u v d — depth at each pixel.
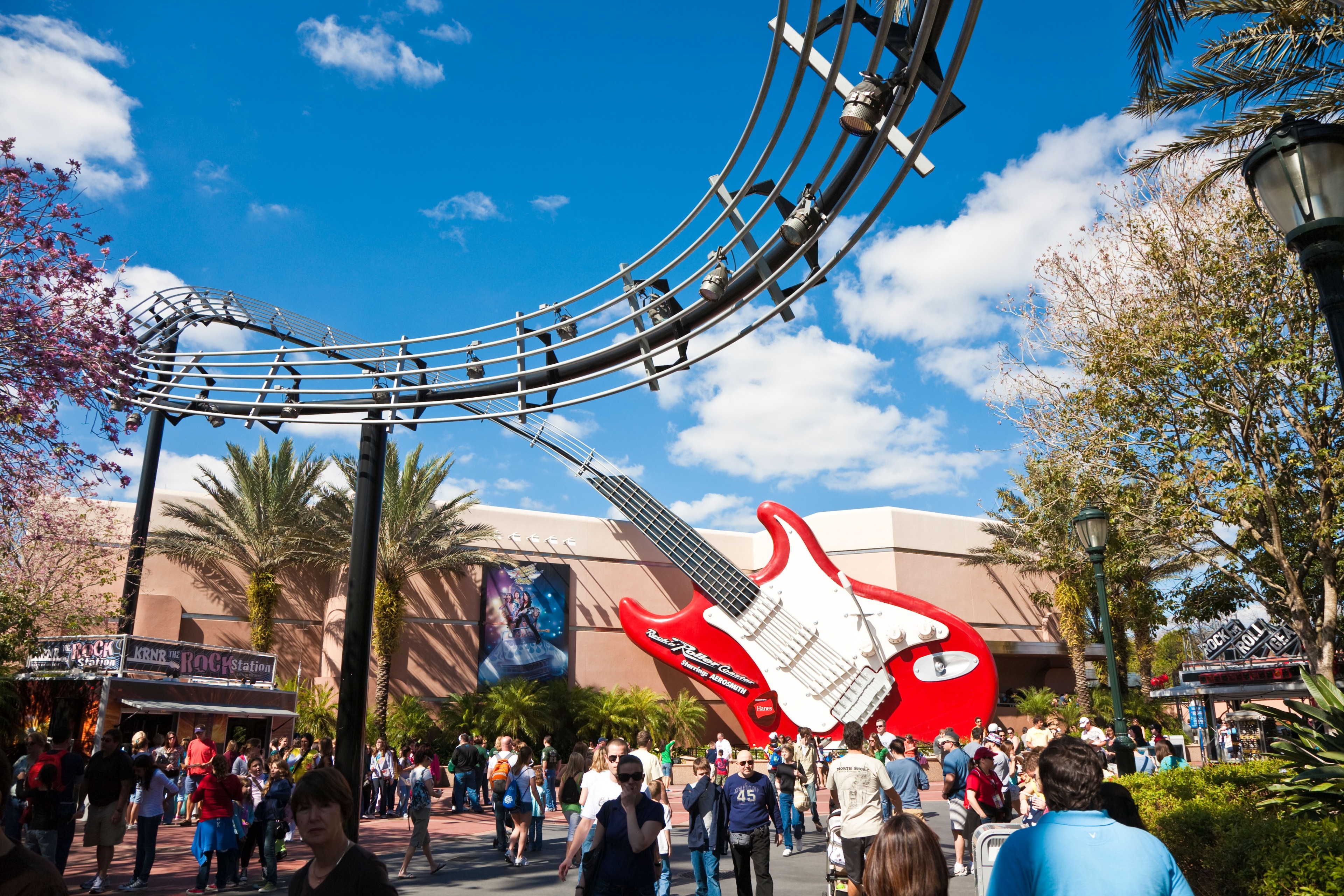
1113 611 38.00
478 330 13.75
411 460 35.69
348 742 13.71
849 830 7.62
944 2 6.90
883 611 31.50
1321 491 17.86
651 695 37.78
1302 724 8.14
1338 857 5.64
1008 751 17.81
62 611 21.44
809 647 31.22
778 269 9.72
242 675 24.23
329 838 3.58
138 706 20.09
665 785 10.32
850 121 7.48
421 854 15.20
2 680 18.92
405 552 35.59
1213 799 8.73
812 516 45.81
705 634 32.38
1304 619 17.94
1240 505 17.62
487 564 39.38
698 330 11.17
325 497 34.88
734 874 11.03
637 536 43.31
